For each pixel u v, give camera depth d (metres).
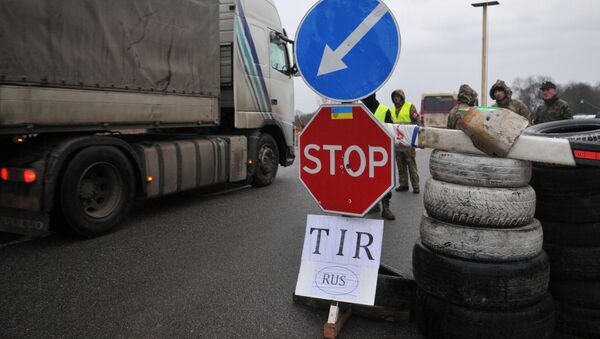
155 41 6.23
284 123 9.87
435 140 3.04
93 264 4.54
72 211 5.13
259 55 8.90
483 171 2.83
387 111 6.81
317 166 3.42
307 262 3.44
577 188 3.00
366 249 3.32
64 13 4.96
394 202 7.84
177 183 6.80
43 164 4.91
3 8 4.38
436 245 2.91
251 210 7.07
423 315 3.00
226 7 8.22
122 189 5.76
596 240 3.01
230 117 8.55
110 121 5.61
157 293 3.87
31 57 4.65
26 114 4.63
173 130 8.37
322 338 3.17
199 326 3.31
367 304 3.20
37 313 3.46
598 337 3.07
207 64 7.30
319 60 3.34
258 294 3.87
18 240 5.31
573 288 3.08
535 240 2.81
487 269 2.73
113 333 3.19
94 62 5.34
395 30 3.12
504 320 2.70
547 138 2.75
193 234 5.67
